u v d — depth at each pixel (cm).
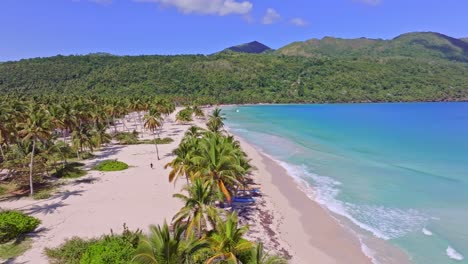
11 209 3794
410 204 4159
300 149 7944
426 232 3369
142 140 8894
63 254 2766
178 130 11062
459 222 3584
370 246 3125
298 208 4084
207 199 2647
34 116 4494
